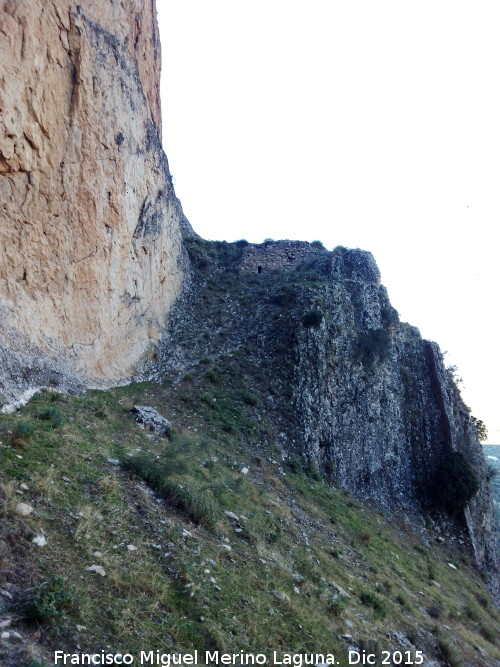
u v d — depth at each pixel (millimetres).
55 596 5633
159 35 34531
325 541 14516
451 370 34406
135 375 21688
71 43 16719
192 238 39812
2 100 12289
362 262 35750
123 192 21000
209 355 25781
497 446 107562
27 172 14062
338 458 23484
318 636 8148
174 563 7820
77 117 16922
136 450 12320
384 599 12094
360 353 27422
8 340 12852
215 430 19234
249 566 9297
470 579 22359
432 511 26656
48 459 9094
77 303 17391
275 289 31750
